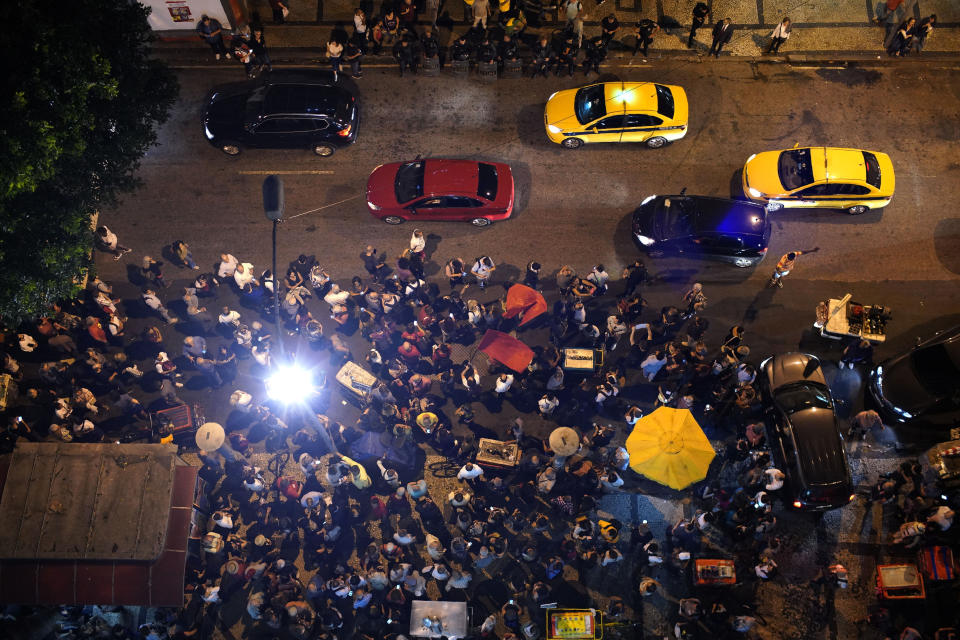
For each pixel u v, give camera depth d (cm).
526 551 2327
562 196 2930
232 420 2628
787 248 2828
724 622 2312
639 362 2669
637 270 2658
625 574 2395
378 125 3048
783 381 2477
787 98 3055
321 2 3228
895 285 2764
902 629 2309
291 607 2203
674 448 2220
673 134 2922
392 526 2462
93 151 2391
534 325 2734
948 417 2539
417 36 3180
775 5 3206
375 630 2325
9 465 2275
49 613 2358
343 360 2697
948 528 2334
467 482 2506
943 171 2920
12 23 2150
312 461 2416
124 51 2481
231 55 3162
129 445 2302
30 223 2208
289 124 2877
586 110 2900
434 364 2638
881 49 3127
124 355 2609
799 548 2408
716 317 2736
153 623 2314
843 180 2739
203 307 2770
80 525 2222
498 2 3184
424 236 2883
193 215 2922
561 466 2453
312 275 2700
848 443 2536
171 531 2248
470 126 3047
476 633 2319
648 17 3206
